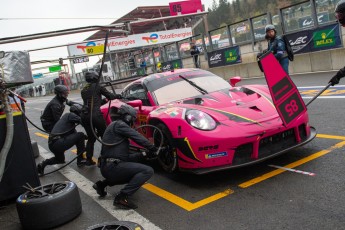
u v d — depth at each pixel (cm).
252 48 1816
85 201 407
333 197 313
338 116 587
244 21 1830
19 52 396
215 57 1866
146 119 480
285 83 381
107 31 416
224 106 425
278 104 375
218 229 293
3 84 376
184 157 394
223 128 379
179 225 312
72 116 549
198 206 345
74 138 548
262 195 344
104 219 349
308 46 1291
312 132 447
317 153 431
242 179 394
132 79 606
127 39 3378
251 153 383
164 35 3575
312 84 981
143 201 382
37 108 2153
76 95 2892
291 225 279
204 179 416
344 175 354
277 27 1642
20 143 431
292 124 395
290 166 406
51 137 544
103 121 537
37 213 336
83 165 579
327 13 1375
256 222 294
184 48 2397
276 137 395
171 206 356
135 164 372
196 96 481
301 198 322
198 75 549
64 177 526
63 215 345
